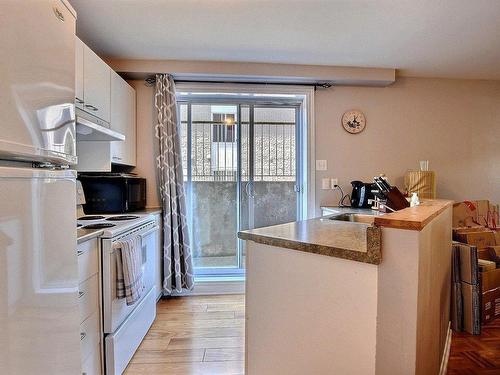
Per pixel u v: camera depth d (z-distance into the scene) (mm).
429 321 1127
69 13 1165
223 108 3328
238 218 3365
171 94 2932
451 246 2107
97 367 1615
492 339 2084
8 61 816
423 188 2939
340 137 3252
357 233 1312
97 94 2221
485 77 3324
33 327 903
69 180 1133
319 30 2295
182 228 2959
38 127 953
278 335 1226
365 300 990
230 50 2643
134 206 2748
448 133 3355
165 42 2480
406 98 3307
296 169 3416
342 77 3018
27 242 878
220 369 1833
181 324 2414
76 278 1178
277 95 3240
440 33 2346
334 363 1067
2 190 778
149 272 2338
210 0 1906
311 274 1119
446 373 1688
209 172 3334
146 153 3059
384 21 2162
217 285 3098
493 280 2322
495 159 3402
